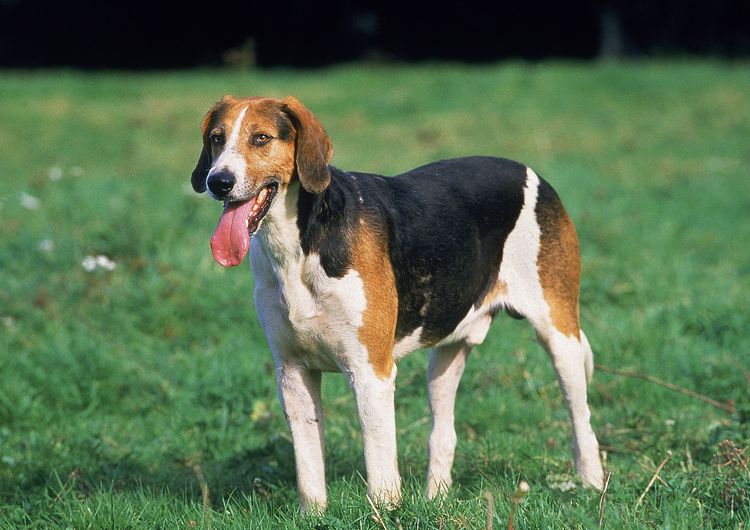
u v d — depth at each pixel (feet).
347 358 19.04
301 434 19.75
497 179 21.98
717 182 57.88
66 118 78.84
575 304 22.65
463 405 27.37
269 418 26.66
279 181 18.47
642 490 20.35
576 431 22.20
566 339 22.21
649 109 82.33
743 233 45.91
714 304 33.35
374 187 20.06
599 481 21.67
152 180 53.78
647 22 138.51
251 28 145.18
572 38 146.51
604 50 135.03
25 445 25.43
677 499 19.13
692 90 88.48
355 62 143.33
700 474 20.51
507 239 21.98
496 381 28.76
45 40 142.00
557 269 22.25
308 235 18.48
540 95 86.69
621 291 35.45
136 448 25.32
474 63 142.82
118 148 68.18
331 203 18.71
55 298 33.71
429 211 20.44
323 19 145.69
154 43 144.15
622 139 71.31
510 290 22.08
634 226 44.93
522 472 22.34
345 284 18.63
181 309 33.09
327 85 94.73
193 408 27.58
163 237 38.91
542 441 24.77
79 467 23.68
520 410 26.73
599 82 91.09
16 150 67.67
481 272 21.48
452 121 77.36
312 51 146.20
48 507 20.97
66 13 141.38
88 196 46.03
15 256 37.35
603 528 17.29
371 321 18.90
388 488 18.94
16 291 33.94
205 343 31.83
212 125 19.11
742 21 136.77
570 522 17.76
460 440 25.30
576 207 46.68
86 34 142.51
